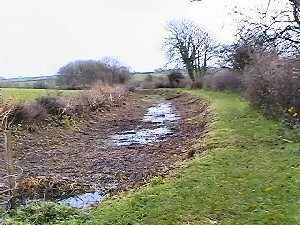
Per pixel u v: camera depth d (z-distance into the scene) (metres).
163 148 14.63
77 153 14.55
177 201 6.86
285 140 10.92
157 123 23.12
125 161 12.81
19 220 6.55
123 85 52.91
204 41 53.56
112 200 7.99
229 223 5.75
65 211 6.86
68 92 30.31
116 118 25.48
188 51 54.06
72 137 17.88
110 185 10.08
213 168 8.84
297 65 12.05
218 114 18.91
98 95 28.80
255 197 6.75
